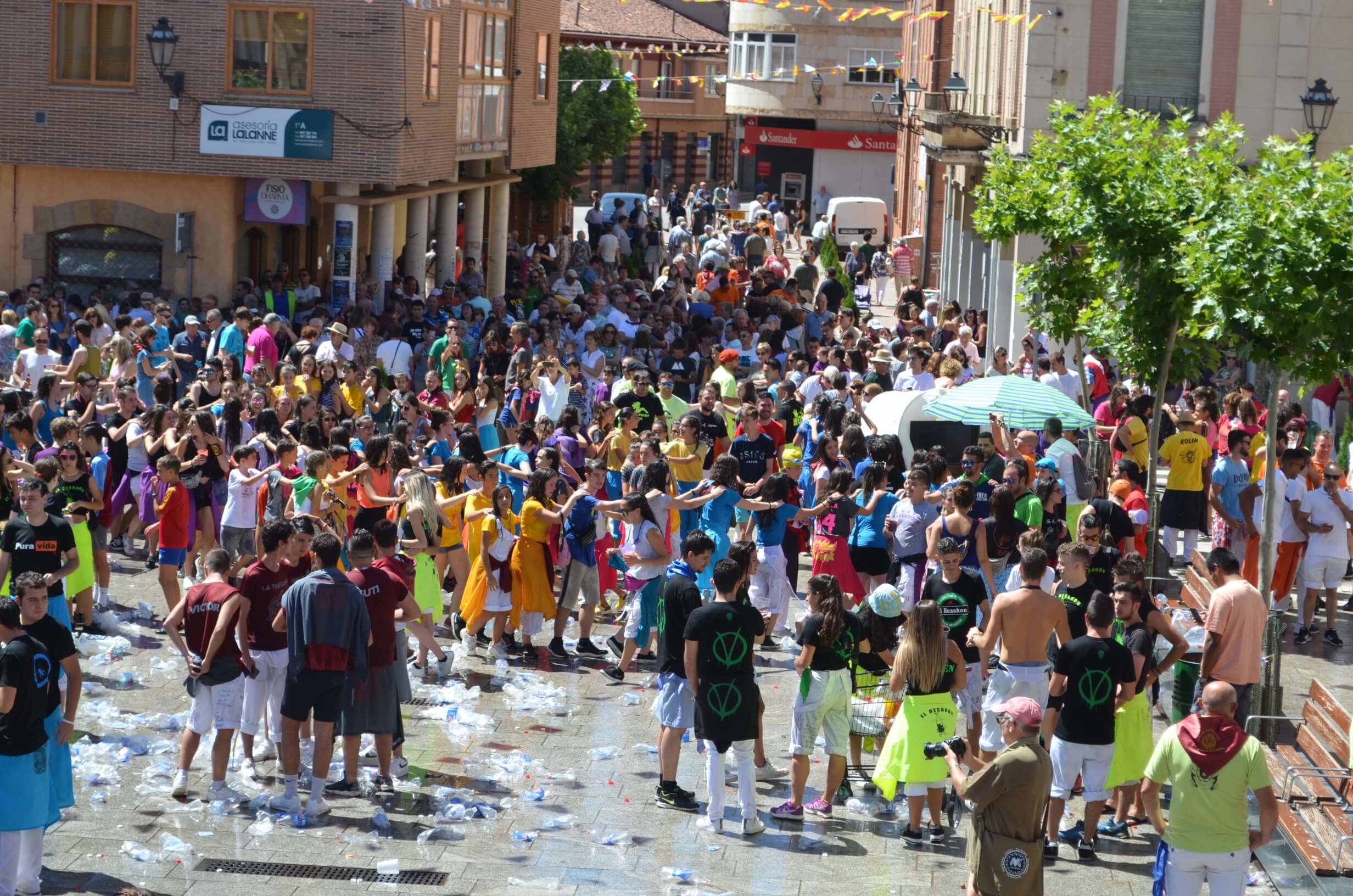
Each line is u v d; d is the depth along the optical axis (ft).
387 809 86.84
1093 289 155.02
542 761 95.04
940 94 286.87
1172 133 135.13
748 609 85.15
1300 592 132.46
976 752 94.43
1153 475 130.82
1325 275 101.45
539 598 114.73
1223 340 112.98
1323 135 213.87
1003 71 249.34
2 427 135.85
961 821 88.07
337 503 117.91
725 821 86.84
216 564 87.15
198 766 92.43
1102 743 81.87
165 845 79.92
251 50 214.69
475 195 284.20
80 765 90.43
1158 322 127.75
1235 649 90.63
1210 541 155.12
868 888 78.02
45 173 222.89
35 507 97.96
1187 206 125.49
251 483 120.98
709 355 229.25
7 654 71.61
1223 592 90.84
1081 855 83.30
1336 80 213.05
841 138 572.10
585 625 118.62
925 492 113.29
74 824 82.84
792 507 120.16
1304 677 115.03
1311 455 131.34
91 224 223.51
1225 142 131.23
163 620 121.19
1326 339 103.55
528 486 115.34
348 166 216.13
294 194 221.46
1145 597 87.56
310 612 84.07
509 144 276.21
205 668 85.35
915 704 83.66
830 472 131.03
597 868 79.61
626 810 88.07
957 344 187.32
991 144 232.12
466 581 119.75
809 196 583.58
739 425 140.05
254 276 235.61
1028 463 131.95
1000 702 86.07
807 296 346.13
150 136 216.74
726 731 84.07
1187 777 69.15
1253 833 70.03
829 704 86.48
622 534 122.01
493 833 83.87
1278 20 212.02
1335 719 88.22
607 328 195.11
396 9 212.23
